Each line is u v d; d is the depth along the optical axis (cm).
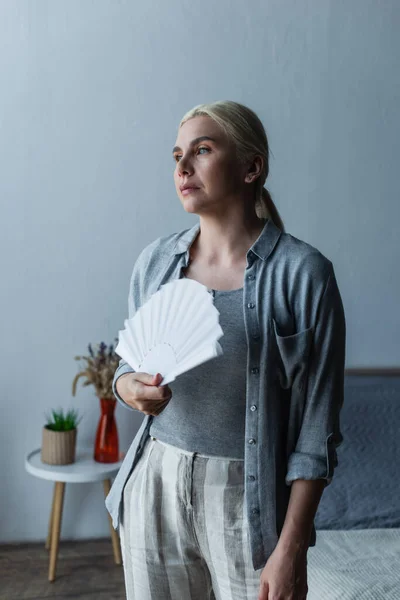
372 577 177
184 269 125
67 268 272
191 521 116
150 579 119
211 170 116
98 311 274
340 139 275
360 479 228
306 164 275
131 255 273
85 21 263
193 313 111
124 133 269
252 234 122
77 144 268
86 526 281
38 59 263
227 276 120
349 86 273
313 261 115
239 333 115
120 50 265
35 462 254
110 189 270
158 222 273
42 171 267
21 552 270
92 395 276
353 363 283
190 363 105
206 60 268
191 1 266
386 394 254
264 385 113
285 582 108
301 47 271
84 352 274
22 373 273
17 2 260
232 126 116
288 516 112
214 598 127
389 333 284
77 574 255
